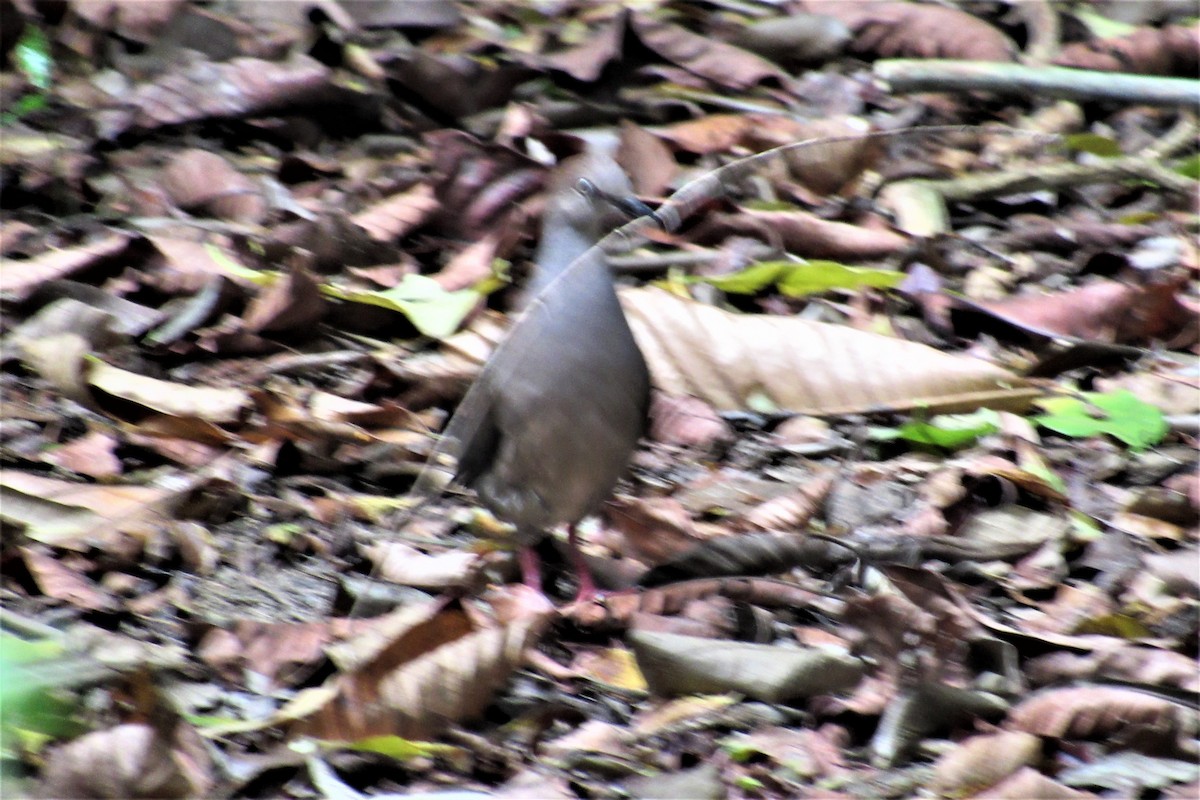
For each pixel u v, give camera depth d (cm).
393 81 1508
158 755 699
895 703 806
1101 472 1076
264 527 952
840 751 794
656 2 1736
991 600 933
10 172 1319
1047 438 1119
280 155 1429
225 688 805
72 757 692
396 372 1097
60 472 973
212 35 1518
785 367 1093
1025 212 1460
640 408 871
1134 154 1579
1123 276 1347
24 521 894
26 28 1515
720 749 782
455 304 1176
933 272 1279
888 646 844
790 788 762
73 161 1339
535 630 813
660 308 1118
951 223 1435
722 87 1602
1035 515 1005
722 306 1234
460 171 1307
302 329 1156
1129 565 962
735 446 1086
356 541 944
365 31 1625
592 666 855
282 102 1435
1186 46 1683
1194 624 908
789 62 1672
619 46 1565
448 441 916
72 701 752
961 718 812
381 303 1171
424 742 769
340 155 1451
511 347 848
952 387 1085
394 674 768
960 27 1670
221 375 1107
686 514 972
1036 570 963
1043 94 1597
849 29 1692
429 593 894
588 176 900
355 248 1250
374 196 1351
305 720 751
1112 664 855
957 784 762
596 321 852
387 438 1040
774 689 814
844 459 1083
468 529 983
